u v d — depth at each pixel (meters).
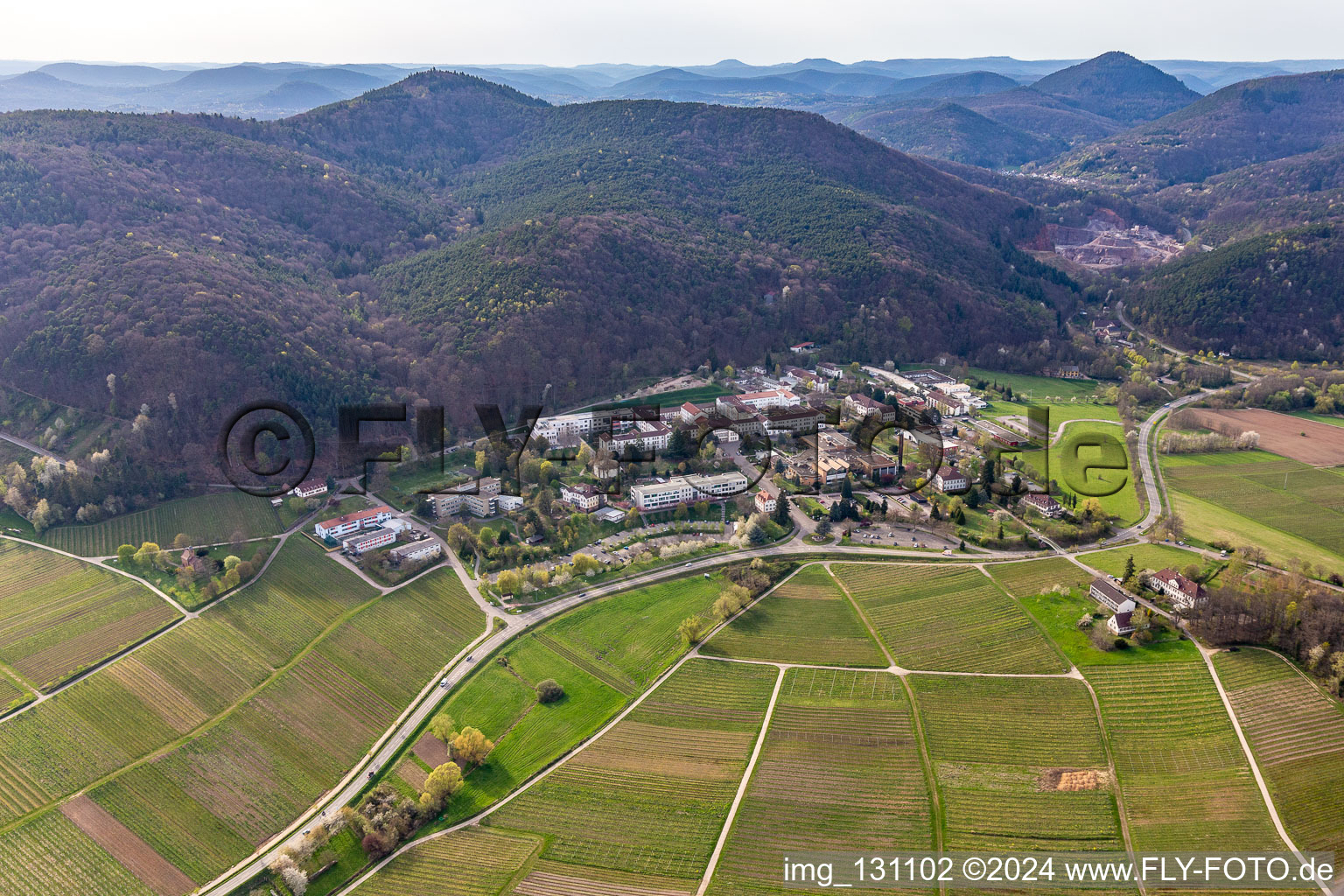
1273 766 168.75
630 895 150.00
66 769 182.38
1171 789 165.75
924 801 167.12
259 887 156.62
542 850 161.25
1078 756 175.62
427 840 165.75
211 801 175.38
